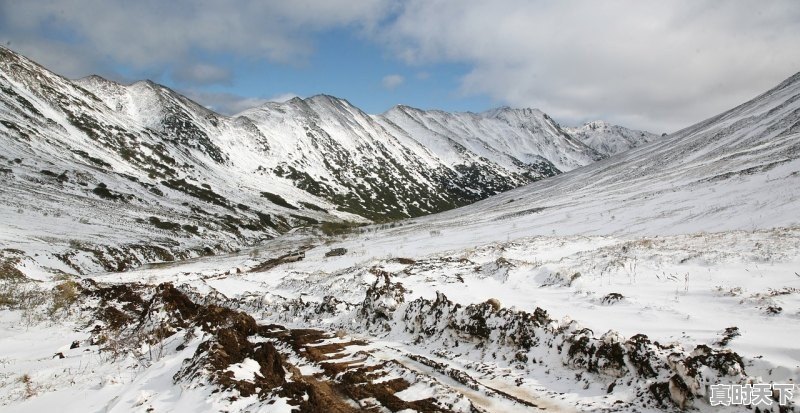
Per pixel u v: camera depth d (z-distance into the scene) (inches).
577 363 332.8
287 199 5880.9
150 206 3324.3
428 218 4239.7
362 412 273.1
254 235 3644.2
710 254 667.4
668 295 513.7
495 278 764.6
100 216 2628.0
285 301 730.8
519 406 280.7
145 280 1366.9
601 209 2132.1
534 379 330.0
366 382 314.3
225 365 306.8
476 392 304.3
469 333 417.1
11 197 2456.9
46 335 547.5
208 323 452.1
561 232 1781.5
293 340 451.8
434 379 312.3
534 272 743.7
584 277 658.8
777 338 324.2
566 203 2669.8
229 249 2965.1
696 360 276.2
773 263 586.9
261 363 325.1
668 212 1697.8
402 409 269.9
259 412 253.9
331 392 306.2
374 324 521.3
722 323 386.3
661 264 666.8
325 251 2142.0
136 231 2549.2
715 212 1494.8
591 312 485.7
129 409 274.7
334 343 446.9
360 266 1136.8
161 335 474.6
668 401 273.0
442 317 455.2
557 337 364.2
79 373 376.5
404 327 490.3
